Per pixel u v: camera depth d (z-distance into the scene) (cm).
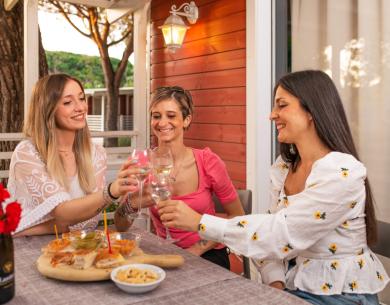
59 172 190
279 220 141
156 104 215
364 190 146
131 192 169
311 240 142
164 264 142
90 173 204
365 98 257
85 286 128
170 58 430
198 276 136
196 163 216
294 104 153
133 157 162
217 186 216
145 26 446
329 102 151
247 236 142
